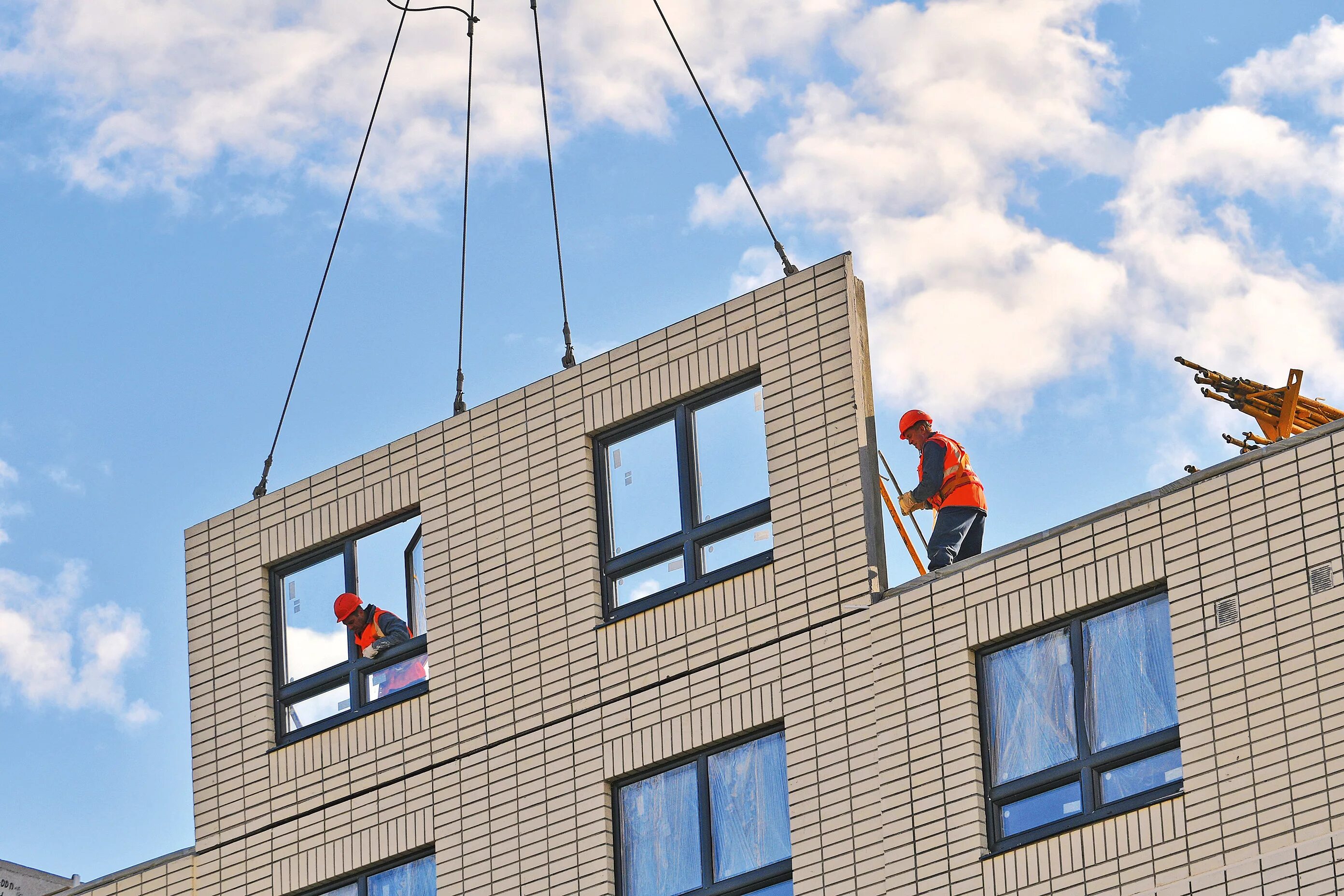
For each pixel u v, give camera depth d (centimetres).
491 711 3069
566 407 3136
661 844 2884
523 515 3130
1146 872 2467
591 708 2978
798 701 2802
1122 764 2558
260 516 3409
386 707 3180
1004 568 2692
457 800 3058
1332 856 2355
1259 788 2423
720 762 2864
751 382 2991
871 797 2705
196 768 3344
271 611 3372
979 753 2655
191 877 3288
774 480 2912
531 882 2952
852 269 2944
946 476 2964
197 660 3397
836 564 2830
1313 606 2445
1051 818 2589
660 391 3050
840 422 2881
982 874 2589
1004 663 2681
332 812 3183
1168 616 2570
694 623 2927
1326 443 2489
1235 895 2402
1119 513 2617
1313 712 2414
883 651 2753
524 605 3086
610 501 3077
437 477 3234
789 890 2759
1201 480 2567
